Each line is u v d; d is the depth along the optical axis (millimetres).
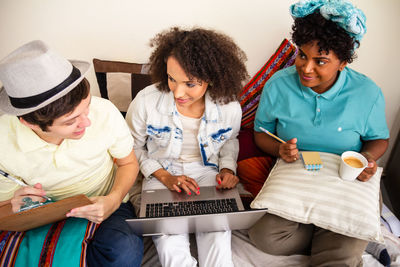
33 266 948
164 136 1323
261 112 1418
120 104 1584
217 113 1277
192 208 1150
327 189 1126
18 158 956
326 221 1082
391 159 1740
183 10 1468
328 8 960
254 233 1292
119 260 1038
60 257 969
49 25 1477
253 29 1528
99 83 1552
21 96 742
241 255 1312
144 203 1178
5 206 991
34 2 1397
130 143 1163
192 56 1013
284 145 1263
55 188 1080
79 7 1429
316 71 1111
